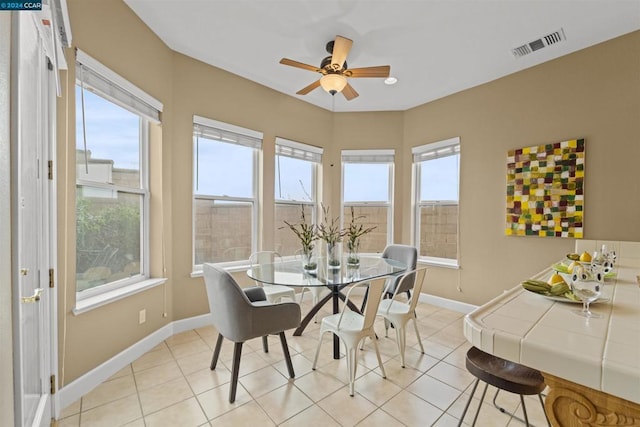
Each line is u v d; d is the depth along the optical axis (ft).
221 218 10.51
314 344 8.59
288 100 12.17
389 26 7.59
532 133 9.48
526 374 3.76
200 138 9.85
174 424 5.29
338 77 7.80
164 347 8.22
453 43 8.30
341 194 13.84
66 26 4.94
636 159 7.59
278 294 9.06
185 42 8.57
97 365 6.47
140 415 5.52
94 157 6.76
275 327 6.36
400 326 7.29
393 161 13.53
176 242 9.12
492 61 9.25
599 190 8.14
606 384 2.06
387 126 13.53
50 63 5.28
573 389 2.29
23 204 4.04
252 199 11.36
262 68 10.07
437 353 7.97
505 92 10.16
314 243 13.12
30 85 4.29
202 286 9.77
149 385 6.45
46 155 5.24
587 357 2.18
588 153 8.34
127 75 7.21
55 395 5.41
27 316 4.36
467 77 10.32
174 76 9.00
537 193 9.28
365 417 5.48
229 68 10.08
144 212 8.41
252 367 7.23
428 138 12.54
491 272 10.50
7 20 2.75
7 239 2.74
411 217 13.17
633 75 7.64
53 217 5.41
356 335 6.30
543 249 9.27
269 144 11.59
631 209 7.66
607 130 8.03
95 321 6.43
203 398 6.01
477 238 10.89
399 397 6.07
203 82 9.64
